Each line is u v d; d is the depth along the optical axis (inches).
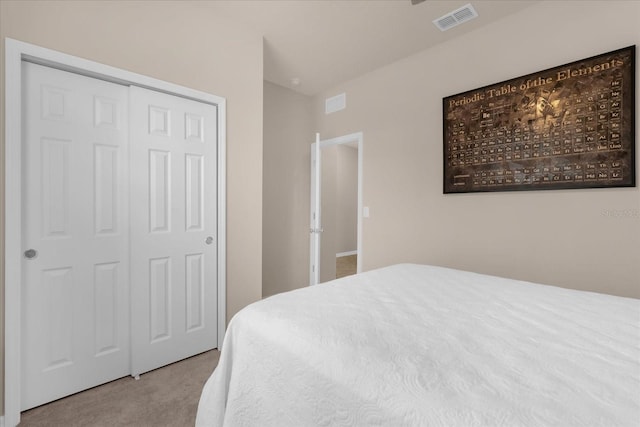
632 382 26.4
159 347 80.1
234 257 94.7
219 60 90.2
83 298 69.4
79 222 68.7
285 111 145.3
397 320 40.6
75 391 68.4
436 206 109.2
